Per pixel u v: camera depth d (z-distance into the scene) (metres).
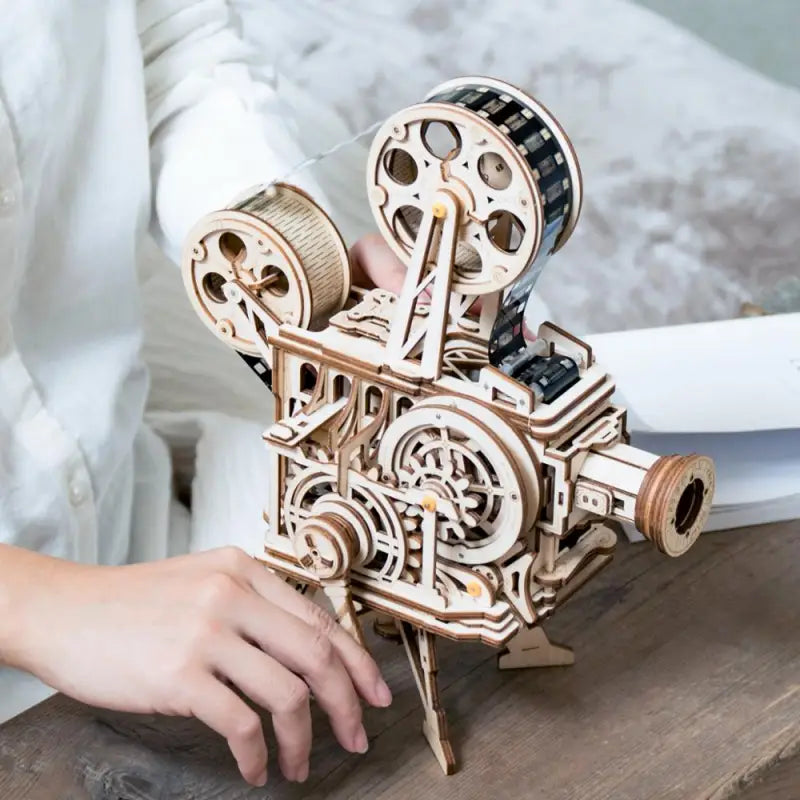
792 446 1.38
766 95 2.58
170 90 1.43
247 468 1.47
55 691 1.38
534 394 1.14
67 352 1.40
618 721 1.22
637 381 1.38
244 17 2.62
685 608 1.29
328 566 1.18
